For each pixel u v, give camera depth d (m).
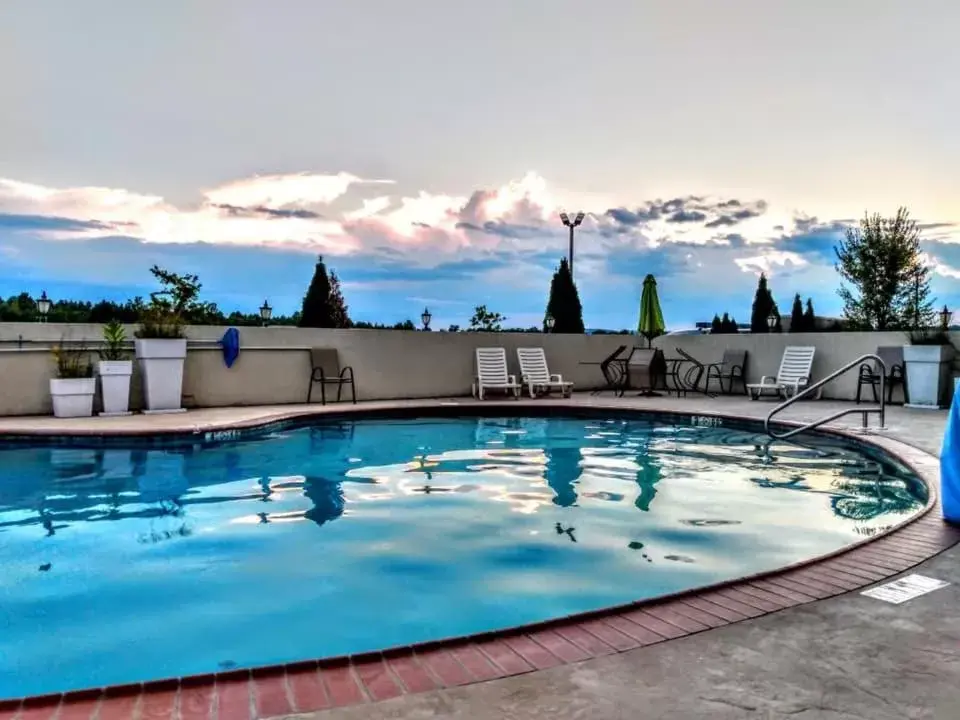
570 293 16.83
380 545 3.98
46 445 6.97
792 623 2.35
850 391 10.88
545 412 10.05
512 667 2.01
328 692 1.86
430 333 11.66
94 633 2.84
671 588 3.30
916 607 2.50
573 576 3.47
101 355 8.74
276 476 5.83
